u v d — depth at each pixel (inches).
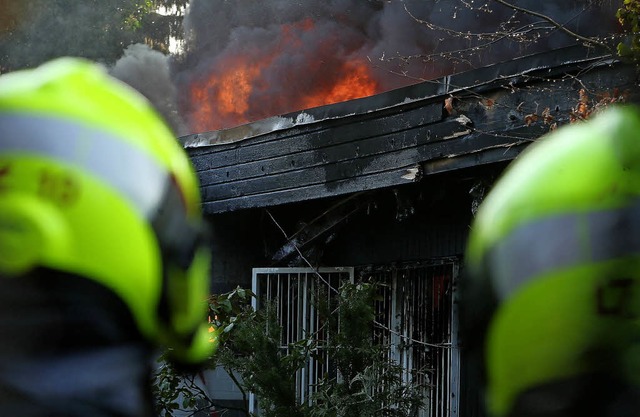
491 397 59.4
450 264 366.9
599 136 59.4
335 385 295.4
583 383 56.4
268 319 302.7
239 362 296.5
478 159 324.8
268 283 422.6
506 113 313.3
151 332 64.0
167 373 289.6
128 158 65.0
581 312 56.4
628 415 55.7
